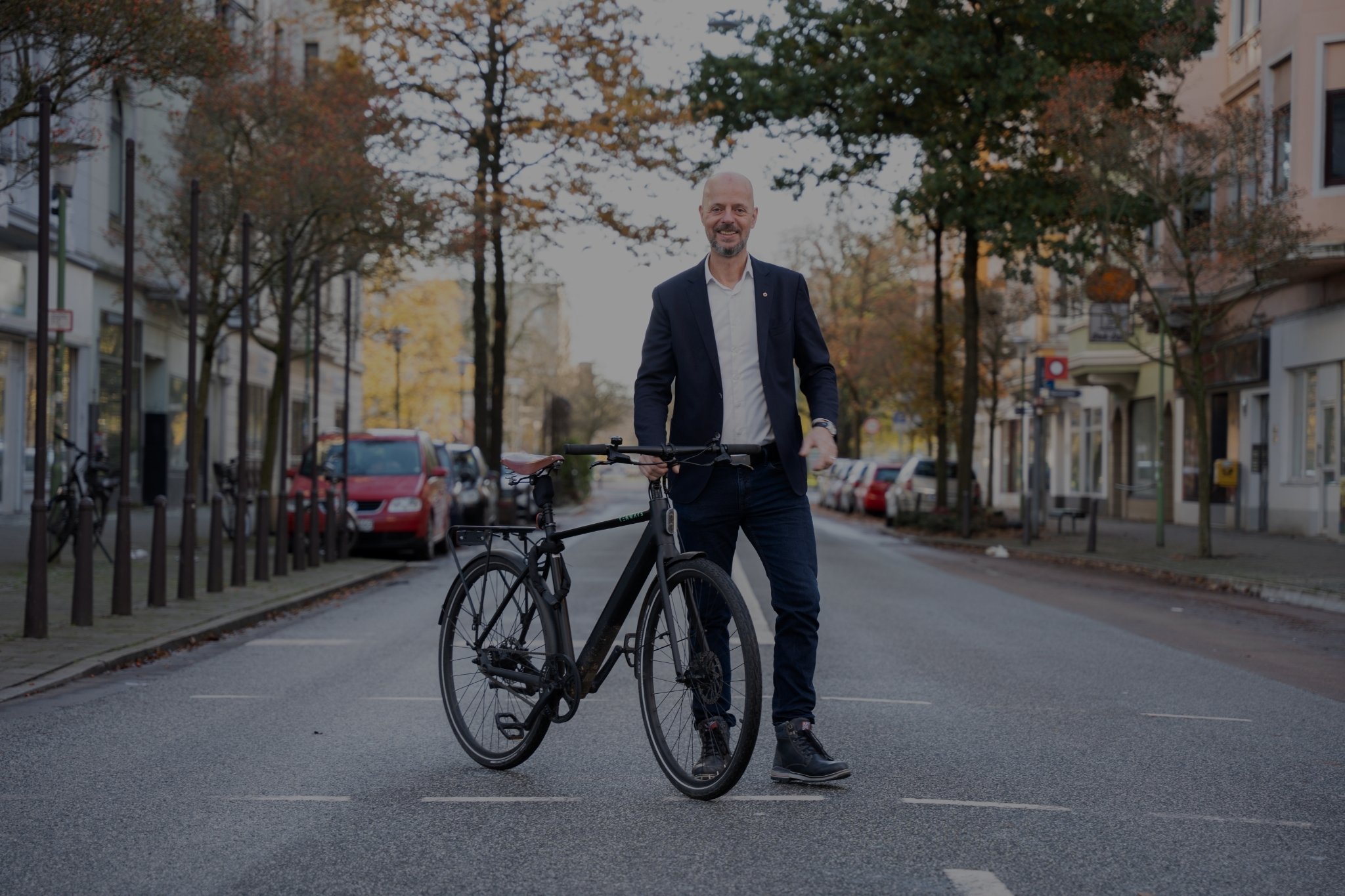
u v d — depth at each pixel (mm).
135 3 12680
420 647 10648
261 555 16016
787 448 5609
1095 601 15719
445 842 4805
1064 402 47219
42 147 10812
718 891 4227
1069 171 24953
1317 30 25000
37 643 10016
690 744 5461
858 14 28578
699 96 28688
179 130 22531
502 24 25891
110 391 30469
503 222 25906
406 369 59344
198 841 4828
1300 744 6973
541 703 5797
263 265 22328
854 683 8828
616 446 5355
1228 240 21062
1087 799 5590
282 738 6824
